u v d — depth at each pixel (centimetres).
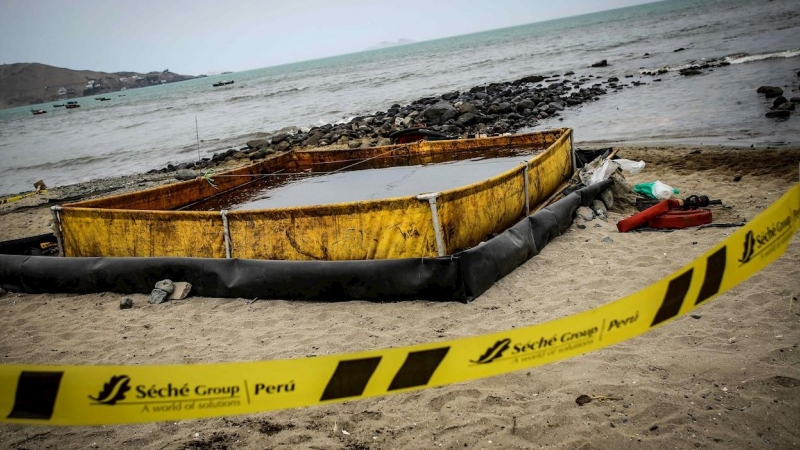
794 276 501
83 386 207
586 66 3422
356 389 212
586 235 693
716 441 319
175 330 549
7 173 2506
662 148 1203
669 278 214
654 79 2347
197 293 633
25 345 546
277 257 618
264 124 3158
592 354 422
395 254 573
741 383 367
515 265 600
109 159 2586
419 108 2366
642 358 409
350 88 4781
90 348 527
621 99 2019
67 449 376
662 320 213
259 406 211
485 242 578
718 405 349
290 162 1191
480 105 2183
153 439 379
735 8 6831
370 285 557
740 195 785
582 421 348
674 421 339
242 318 561
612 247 645
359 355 209
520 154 1011
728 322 444
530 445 333
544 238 659
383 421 373
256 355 478
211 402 211
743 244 214
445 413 373
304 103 4075
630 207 794
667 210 698
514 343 214
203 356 486
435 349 210
